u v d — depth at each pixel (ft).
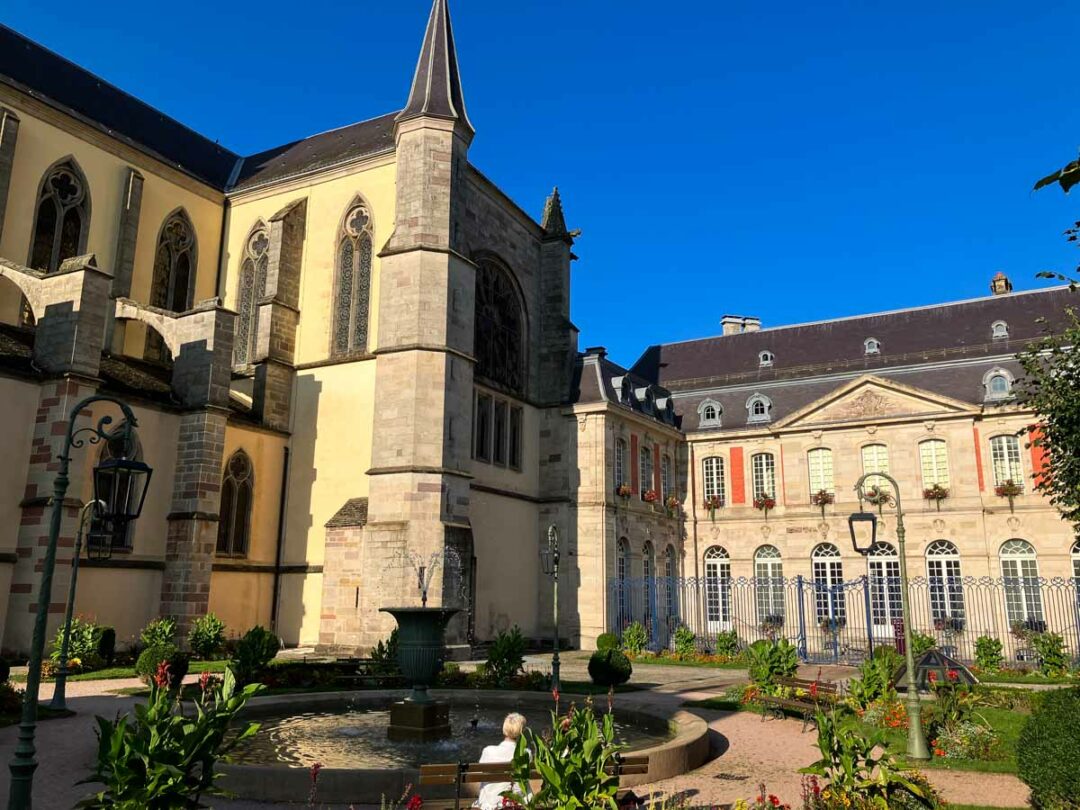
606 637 98.73
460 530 103.35
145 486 36.83
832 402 155.22
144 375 108.47
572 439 137.28
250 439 112.78
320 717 57.57
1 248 105.91
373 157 121.49
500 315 133.69
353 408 114.62
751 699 69.46
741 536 160.66
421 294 106.63
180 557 96.94
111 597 91.66
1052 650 101.19
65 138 115.65
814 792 33.45
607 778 27.09
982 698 68.54
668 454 164.04
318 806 35.96
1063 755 31.17
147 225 126.00
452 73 118.73
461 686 74.08
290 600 112.57
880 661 71.77
